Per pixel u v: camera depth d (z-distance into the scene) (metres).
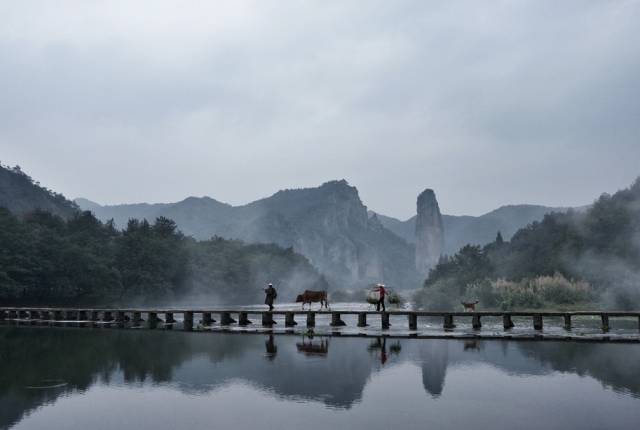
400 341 29.22
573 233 103.44
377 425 12.24
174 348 26.53
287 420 12.73
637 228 91.25
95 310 50.84
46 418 13.12
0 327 43.22
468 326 40.91
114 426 12.41
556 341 28.69
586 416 12.88
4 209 115.06
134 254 132.25
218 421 12.72
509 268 114.44
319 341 29.56
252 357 22.92
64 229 131.12
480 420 12.60
